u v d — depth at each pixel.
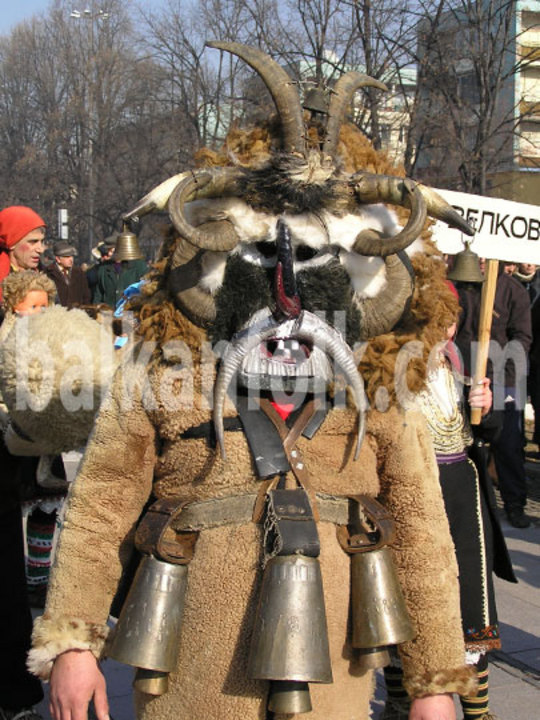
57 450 3.07
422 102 14.12
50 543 4.72
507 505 6.96
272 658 1.85
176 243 2.07
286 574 1.90
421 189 2.07
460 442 3.35
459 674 2.07
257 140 2.13
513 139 15.66
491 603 3.31
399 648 2.12
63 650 2.01
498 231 3.81
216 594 1.97
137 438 2.09
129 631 1.95
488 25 13.40
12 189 40.31
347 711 2.04
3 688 3.37
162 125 25.67
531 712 3.88
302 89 2.22
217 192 1.99
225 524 2.01
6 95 45.09
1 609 3.37
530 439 10.50
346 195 2.00
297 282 2.01
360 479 2.07
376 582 2.03
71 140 39.25
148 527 2.01
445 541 2.13
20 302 3.64
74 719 2.02
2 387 2.95
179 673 1.98
